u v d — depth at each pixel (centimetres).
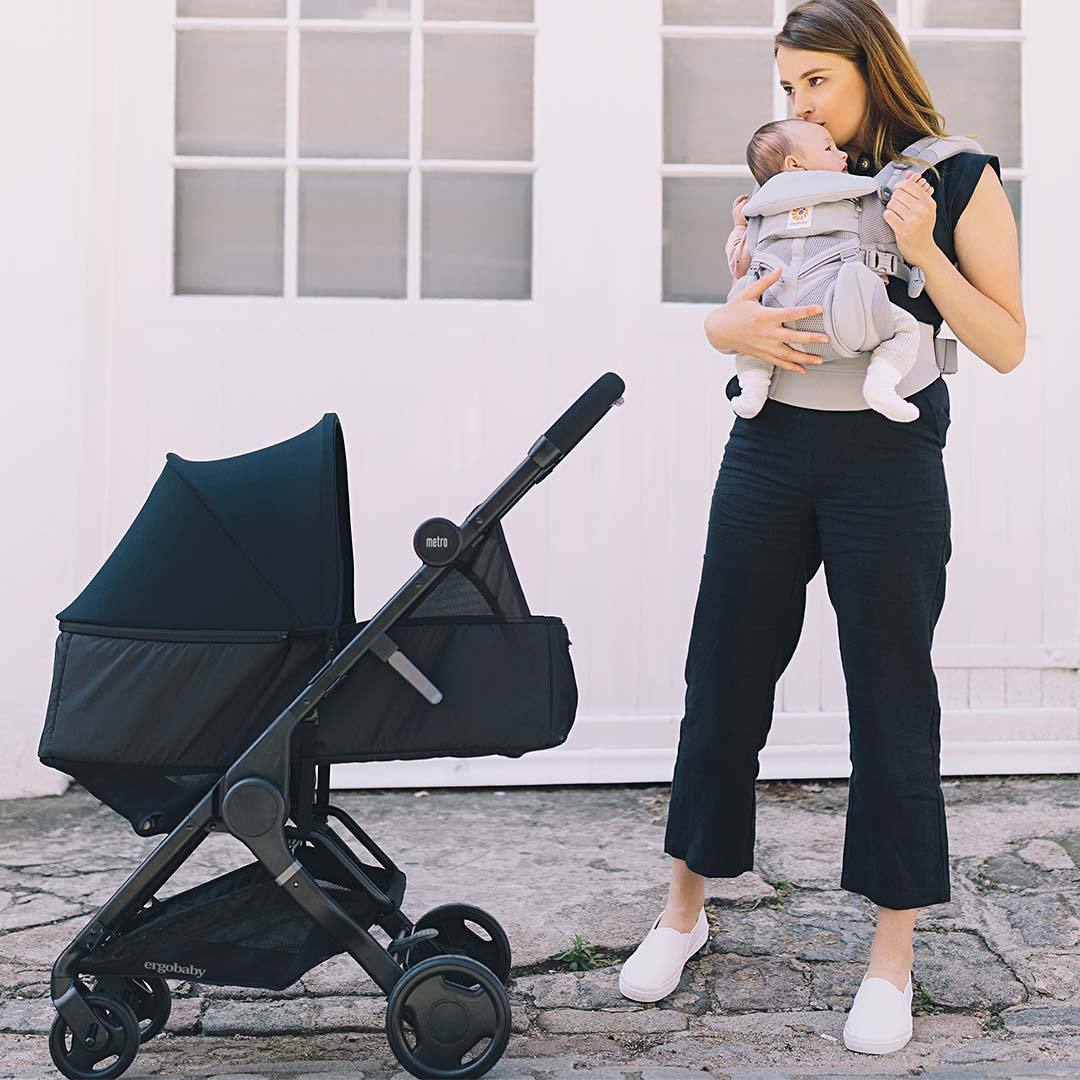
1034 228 341
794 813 313
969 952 239
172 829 203
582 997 225
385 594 335
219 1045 209
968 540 339
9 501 324
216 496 200
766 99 343
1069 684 340
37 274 323
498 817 315
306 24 338
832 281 199
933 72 345
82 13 322
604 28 337
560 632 197
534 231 339
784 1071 196
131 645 193
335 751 194
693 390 338
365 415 336
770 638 220
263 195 341
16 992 224
